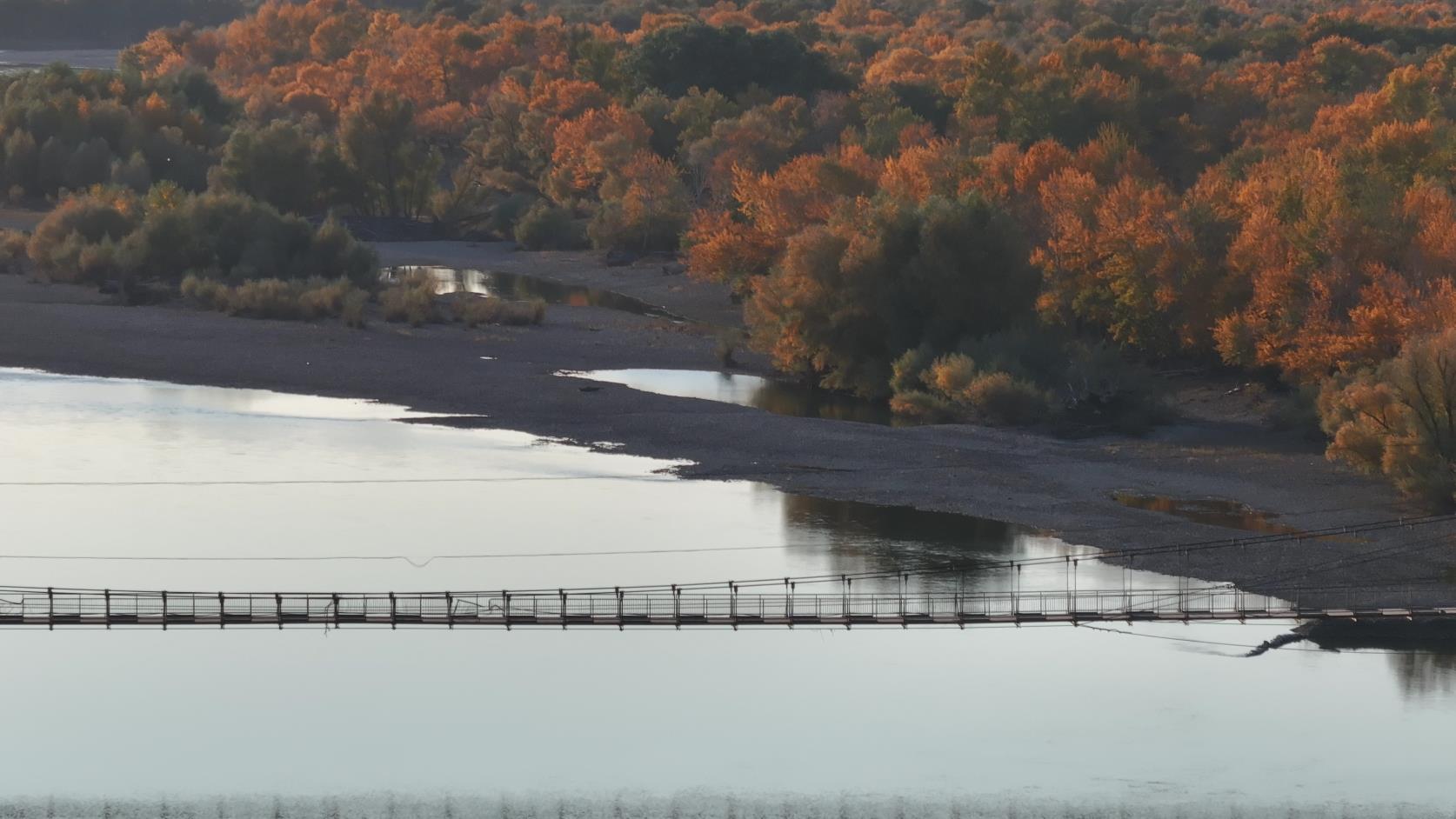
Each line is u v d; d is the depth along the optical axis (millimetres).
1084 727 167750
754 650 193250
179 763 161750
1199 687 178125
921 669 185750
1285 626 194125
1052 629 197875
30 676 184875
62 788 156250
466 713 174625
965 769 159750
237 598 189875
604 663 189250
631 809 152625
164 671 186875
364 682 183625
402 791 156250
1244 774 156875
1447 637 188750
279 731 169375
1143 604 193500
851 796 153750
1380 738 163750
